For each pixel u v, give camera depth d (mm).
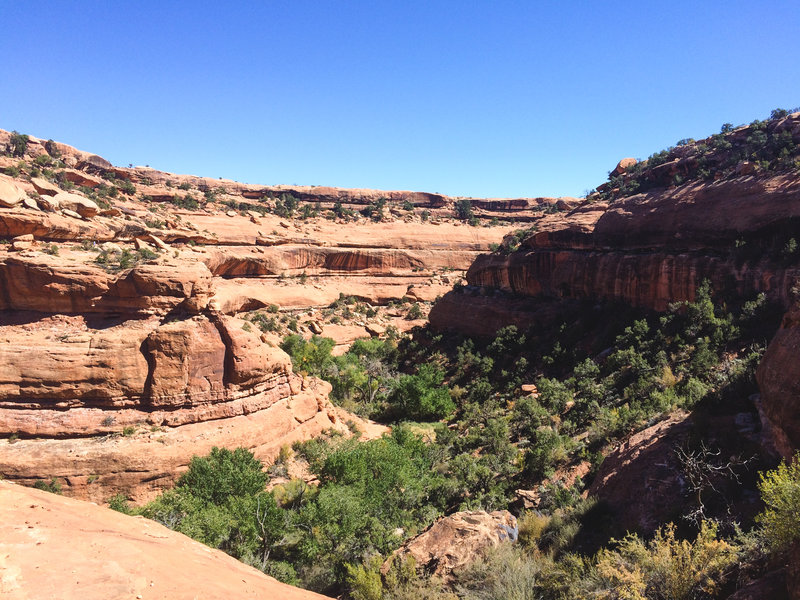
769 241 38719
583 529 17266
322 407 40281
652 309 46250
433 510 25406
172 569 6902
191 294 32938
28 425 27828
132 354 30312
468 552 15594
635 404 30531
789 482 8852
